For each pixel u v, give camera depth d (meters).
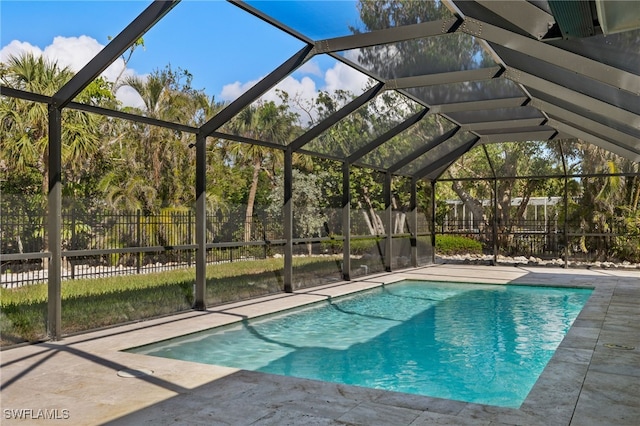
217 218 8.33
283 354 5.89
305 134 9.38
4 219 5.45
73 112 9.53
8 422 3.30
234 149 13.62
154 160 11.23
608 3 2.97
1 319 5.34
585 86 5.93
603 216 14.50
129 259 6.84
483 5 4.64
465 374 5.18
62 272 6.03
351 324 7.61
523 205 15.66
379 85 8.65
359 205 15.48
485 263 15.74
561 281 11.48
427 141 12.56
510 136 13.30
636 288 10.18
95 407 3.58
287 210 9.63
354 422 3.28
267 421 3.30
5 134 8.02
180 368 4.61
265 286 9.31
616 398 3.76
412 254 14.98
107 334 6.06
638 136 8.30
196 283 7.73
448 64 7.54
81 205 6.40
